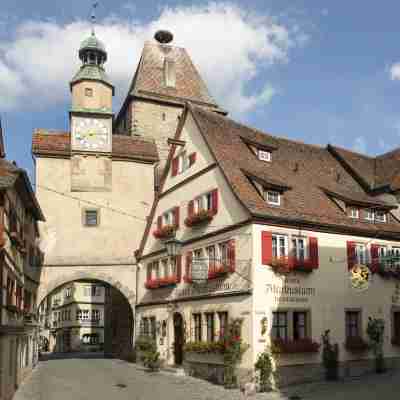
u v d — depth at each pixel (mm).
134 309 32375
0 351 15523
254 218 21078
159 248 29656
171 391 19844
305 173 27109
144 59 44312
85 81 34562
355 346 22609
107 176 33594
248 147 26203
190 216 25672
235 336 20844
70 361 35844
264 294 20781
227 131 26625
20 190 20641
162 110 42625
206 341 23078
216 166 24266
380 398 16953
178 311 26266
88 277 32250
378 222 25969
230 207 22781
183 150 27844
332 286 22812
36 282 30734
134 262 32938
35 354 31984
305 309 21781
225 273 22469
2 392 15891
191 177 26516
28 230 25750
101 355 46156
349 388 19406
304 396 18234
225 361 20906
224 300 22312
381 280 24625
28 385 22016
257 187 22953
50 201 32500
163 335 27953
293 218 22109
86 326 70062
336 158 30812
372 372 23281
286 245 21938
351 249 23812
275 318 20984
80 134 33562
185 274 26078
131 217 33562
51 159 33031
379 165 31047
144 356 29047
